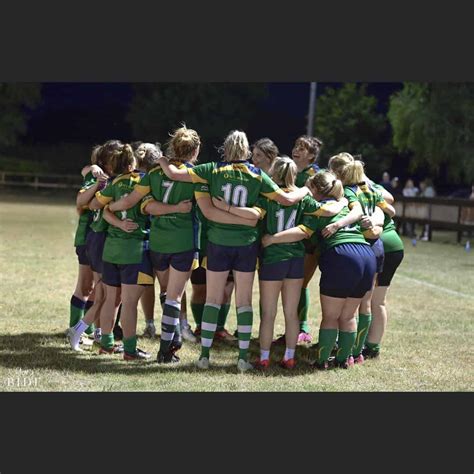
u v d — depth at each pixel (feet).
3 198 214.90
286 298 41.32
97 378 37.83
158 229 40.50
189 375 39.19
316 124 267.39
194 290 49.08
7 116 295.48
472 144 203.72
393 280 83.46
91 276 46.91
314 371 41.29
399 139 215.92
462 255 116.26
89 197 43.47
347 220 40.65
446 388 38.63
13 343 45.06
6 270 75.97
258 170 39.50
